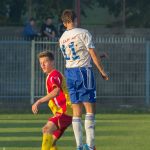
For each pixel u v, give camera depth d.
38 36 56.06
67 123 25.06
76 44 25.62
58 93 24.55
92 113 25.48
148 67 51.88
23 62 51.12
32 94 50.47
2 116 43.94
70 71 25.69
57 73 24.88
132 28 69.44
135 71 51.94
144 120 41.75
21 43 50.97
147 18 70.06
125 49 51.88
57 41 51.16
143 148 29.12
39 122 39.91
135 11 70.31
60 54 49.69
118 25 68.94
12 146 29.48
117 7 69.94
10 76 51.19
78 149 25.34
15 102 51.03
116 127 37.38
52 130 24.69
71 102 25.42
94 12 69.88
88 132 25.38
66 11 26.00
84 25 69.31
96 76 51.19
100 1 70.12
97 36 62.78
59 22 66.12
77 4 58.56
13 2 68.75
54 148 24.94
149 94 51.84
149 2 70.19
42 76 50.31
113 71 51.78
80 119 25.36
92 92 25.48
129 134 34.06
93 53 25.41
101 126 37.84
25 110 47.50
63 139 31.70
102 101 51.56
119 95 51.81
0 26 67.81
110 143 30.66
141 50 51.91
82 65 25.61
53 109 25.20
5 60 51.19
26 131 35.12
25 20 68.69
